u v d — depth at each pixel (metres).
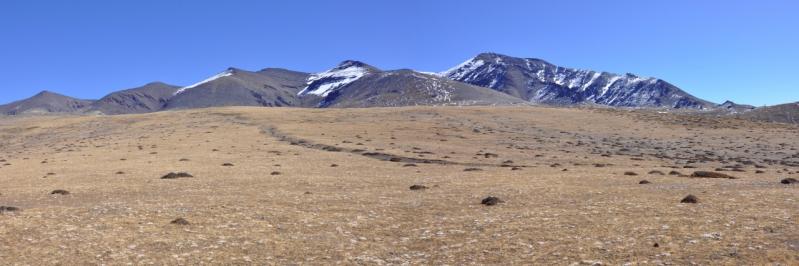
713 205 24.50
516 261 17.38
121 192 34.59
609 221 22.14
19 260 18.47
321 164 54.16
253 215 25.80
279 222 24.38
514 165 53.47
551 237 20.05
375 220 24.70
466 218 24.34
